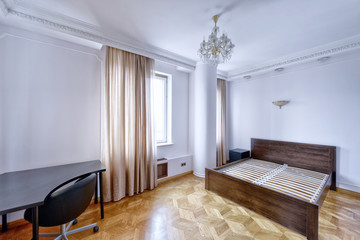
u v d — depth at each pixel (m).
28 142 1.85
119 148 2.33
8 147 1.75
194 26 2.06
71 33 1.93
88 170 1.80
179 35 2.29
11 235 1.65
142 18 1.89
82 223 1.82
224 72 4.04
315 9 1.71
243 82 4.04
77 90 2.17
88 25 2.00
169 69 3.26
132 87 2.52
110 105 2.31
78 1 1.60
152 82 2.78
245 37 2.34
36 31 1.85
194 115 3.45
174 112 3.37
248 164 3.21
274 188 2.04
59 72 2.04
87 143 2.25
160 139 3.30
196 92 3.37
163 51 2.80
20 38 1.80
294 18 1.88
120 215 1.98
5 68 1.73
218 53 1.84
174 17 1.87
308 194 1.86
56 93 2.02
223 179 2.41
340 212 2.04
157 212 2.05
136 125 2.59
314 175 2.59
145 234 1.67
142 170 2.63
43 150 1.94
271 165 3.16
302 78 3.09
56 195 1.26
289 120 3.27
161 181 3.01
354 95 2.55
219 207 2.16
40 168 1.87
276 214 1.82
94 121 2.31
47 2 1.62
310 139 3.00
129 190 2.45
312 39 2.40
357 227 1.76
